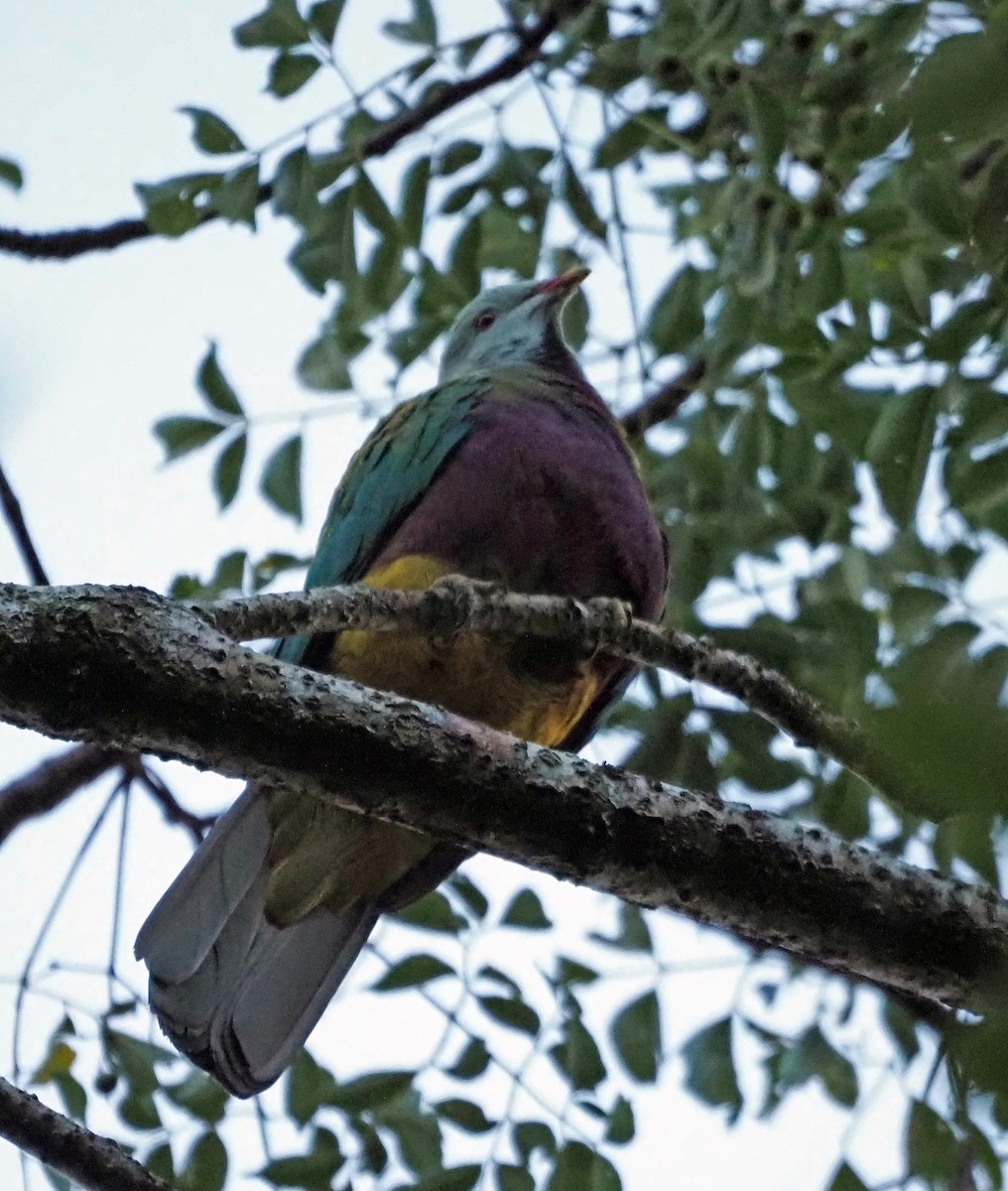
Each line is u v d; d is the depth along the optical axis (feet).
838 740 24.29
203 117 31.32
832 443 32.27
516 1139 29.89
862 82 27.32
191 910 27.61
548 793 19.60
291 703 18.43
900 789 9.53
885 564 31.91
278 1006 28.30
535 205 33.63
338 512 33.68
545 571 30.22
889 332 27.78
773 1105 31.42
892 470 27.14
